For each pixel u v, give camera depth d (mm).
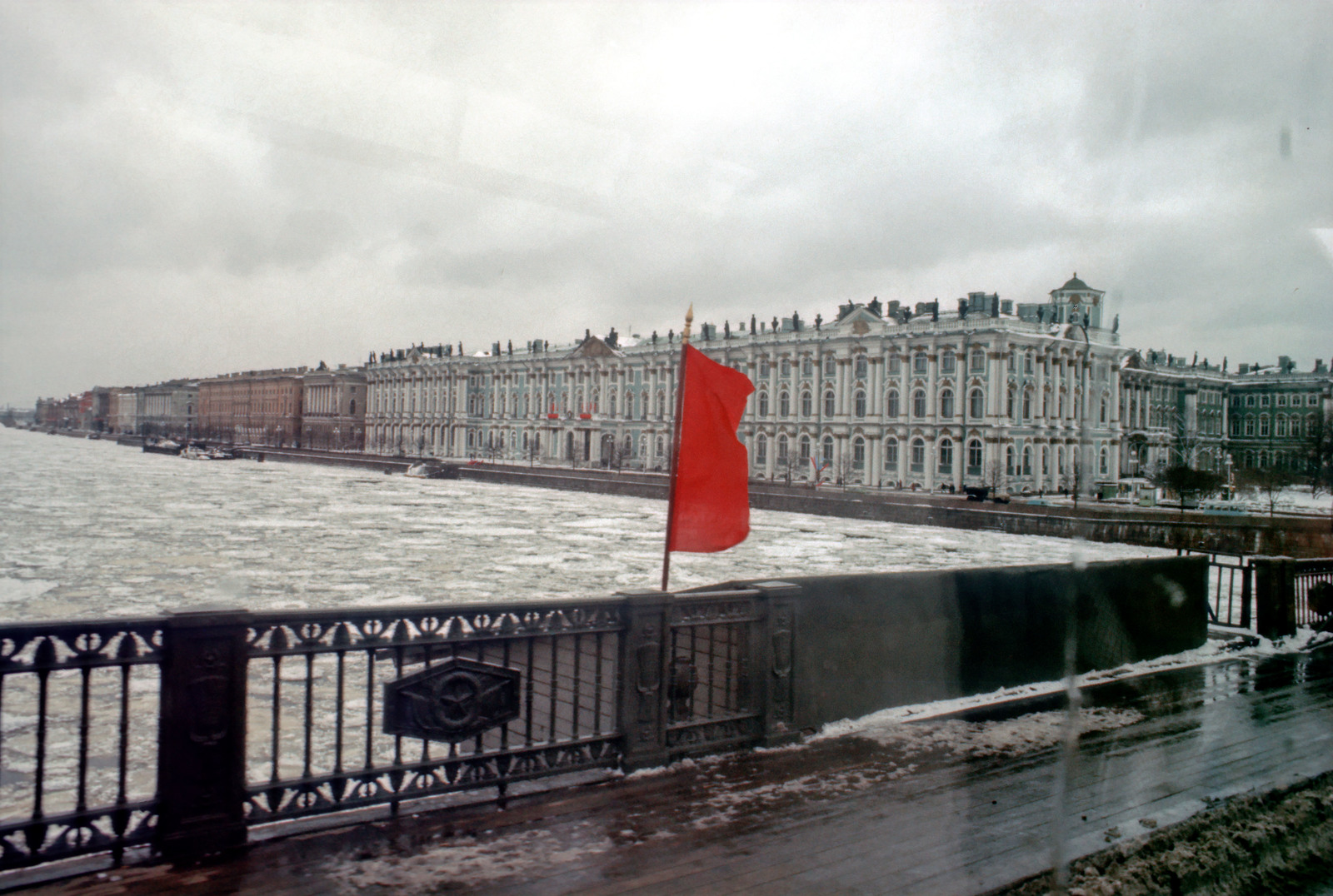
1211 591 17594
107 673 14070
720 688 6570
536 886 4039
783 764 5855
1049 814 5055
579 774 5488
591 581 27953
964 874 4285
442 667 4871
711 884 4117
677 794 5262
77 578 26281
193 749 4195
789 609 6352
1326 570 11227
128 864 4066
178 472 79375
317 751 10258
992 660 7988
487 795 5105
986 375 59719
